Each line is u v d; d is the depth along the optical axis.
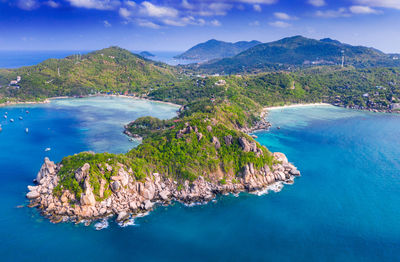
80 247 102.56
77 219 116.00
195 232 113.06
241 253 102.38
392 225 119.25
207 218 122.31
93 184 122.12
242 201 136.25
